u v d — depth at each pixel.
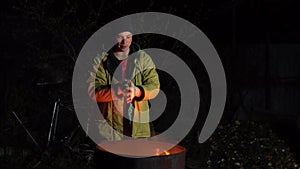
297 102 7.73
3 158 5.40
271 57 8.02
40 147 5.54
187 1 6.93
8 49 7.33
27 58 7.17
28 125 6.18
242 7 8.49
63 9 6.56
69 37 6.48
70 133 5.52
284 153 5.77
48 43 6.96
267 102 7.79
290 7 8.22
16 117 5.58
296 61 7.91
